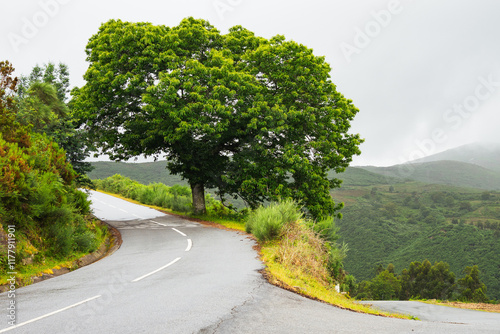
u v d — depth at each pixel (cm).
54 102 1780
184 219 2595
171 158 2736
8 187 1009
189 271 972
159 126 2278
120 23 2347
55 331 505
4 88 1427
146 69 2286
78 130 2066
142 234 1856
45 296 723
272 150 2405
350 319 652
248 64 2438
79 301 677
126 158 2648
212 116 2211
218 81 2138
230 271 971
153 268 1024
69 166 1570
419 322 709
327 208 2462
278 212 1504
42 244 1110
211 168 2655
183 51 2261
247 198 2688
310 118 2267
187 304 652
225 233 1833
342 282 1459
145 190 4316
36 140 1424
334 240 1589
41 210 1134
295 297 788
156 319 562
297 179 2462
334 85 2428
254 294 747
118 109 2409
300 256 1181
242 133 2367
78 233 1355
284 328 547
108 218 2684
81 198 1622
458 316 1559
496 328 687
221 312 609
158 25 2447
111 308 625
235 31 2653
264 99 2322
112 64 2214
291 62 2336
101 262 1171
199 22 2530
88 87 2309
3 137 1242
